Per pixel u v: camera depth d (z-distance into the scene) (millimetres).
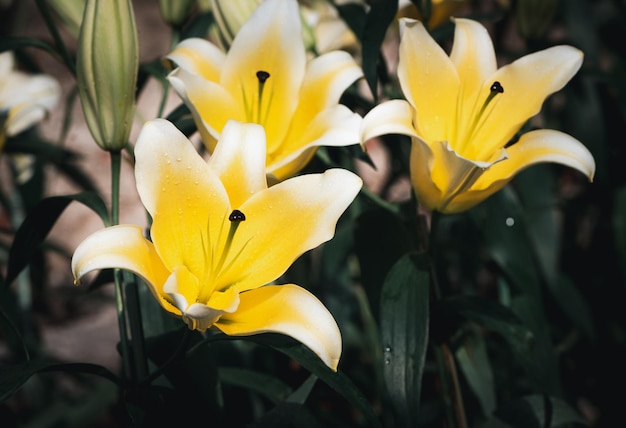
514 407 753
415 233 739
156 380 704
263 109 681
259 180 599
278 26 675
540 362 840
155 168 576
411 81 649
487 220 849
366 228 755
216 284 590
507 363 943
